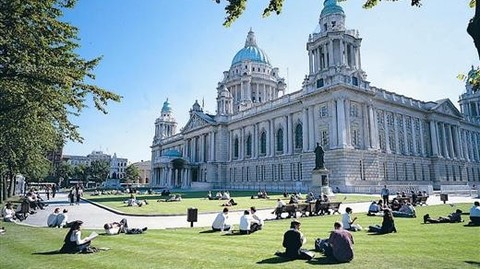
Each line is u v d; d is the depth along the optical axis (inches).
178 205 1499.8
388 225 655.1
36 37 740.0
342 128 2517.2
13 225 912.3
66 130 1141.1
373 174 2613.2
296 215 1064.8
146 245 571.2
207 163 4224.9
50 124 1246.9
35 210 1395.2
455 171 3597.4
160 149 6220.5
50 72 753.6
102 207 1523.1
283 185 3115.2
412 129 3275.1
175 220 1023.6
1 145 1323.8
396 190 2266.2
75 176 6501.0
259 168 3538.4
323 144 2699.3
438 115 3548.2
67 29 794.2
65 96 877.2
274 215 1107.3
